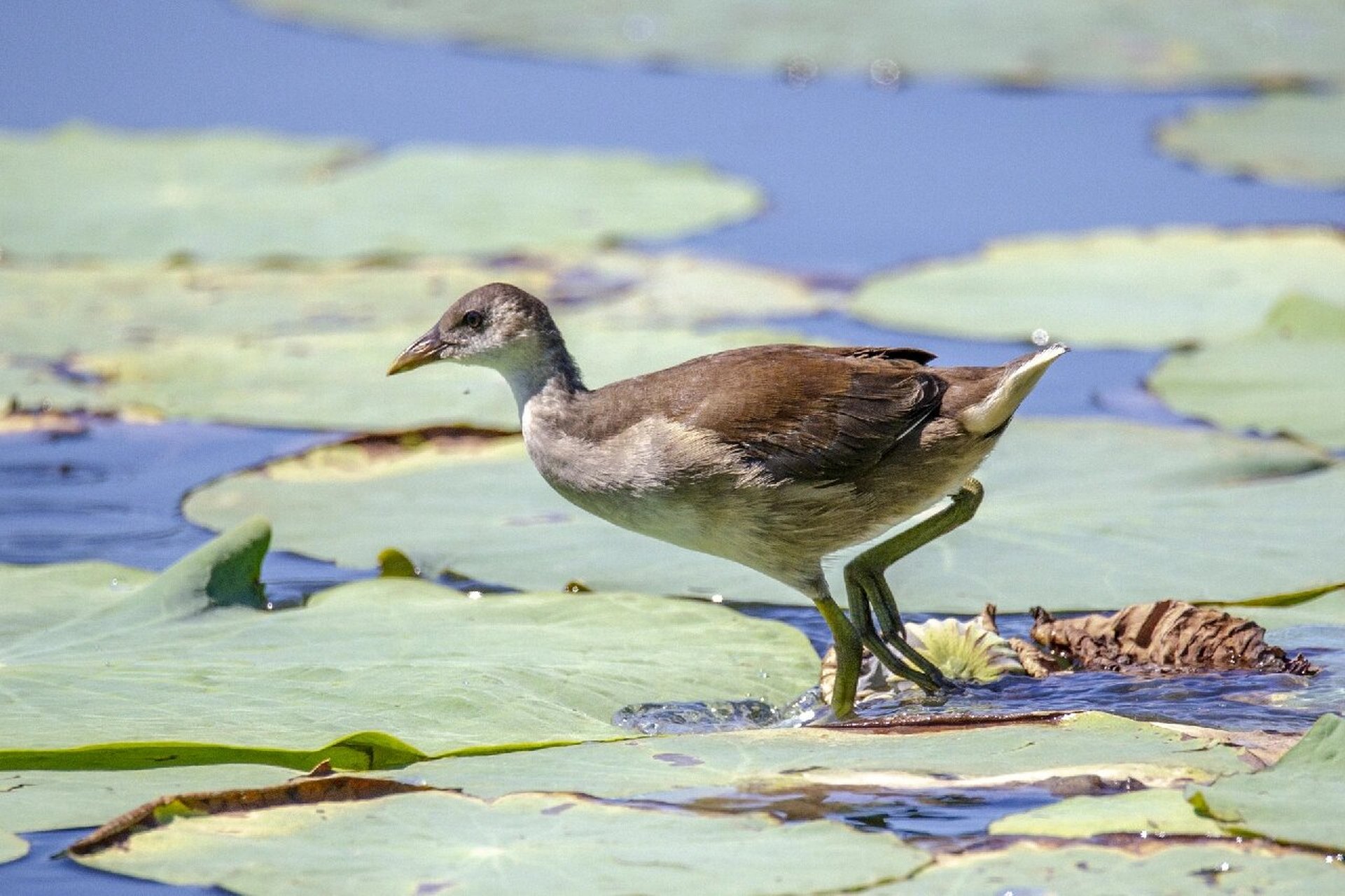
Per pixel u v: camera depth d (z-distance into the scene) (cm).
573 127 2120
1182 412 1255
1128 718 766
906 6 2534
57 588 951
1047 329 1445
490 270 1661
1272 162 1902
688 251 1753
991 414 890
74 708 772
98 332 1492
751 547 917
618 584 1003
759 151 2030
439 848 638
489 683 815
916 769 715
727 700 837
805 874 614
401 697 796
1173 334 1429
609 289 1609
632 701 823
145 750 729
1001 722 768
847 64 2278
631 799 687
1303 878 603
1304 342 1388
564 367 956
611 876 612
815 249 1738
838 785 701
